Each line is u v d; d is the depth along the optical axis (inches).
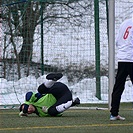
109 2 1007.6
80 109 1057.5
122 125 659.4
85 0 1598.2
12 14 1492.4
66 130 596.1
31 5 1491.1
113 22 1003.3
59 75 777.6
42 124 673.6
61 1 1606.8
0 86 1418.6
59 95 802.2
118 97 725.9
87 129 608.1
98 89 1366.9
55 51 1604.3
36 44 1541.6
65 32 1636.3
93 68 1643.7
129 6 1807.3
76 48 1642.5
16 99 1325.0
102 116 827.4
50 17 1592.0
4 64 1507.1
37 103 802.2
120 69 709.9
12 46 1509.6
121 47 710.5
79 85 1503.4
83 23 1635.1
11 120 737.0
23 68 1493.6
